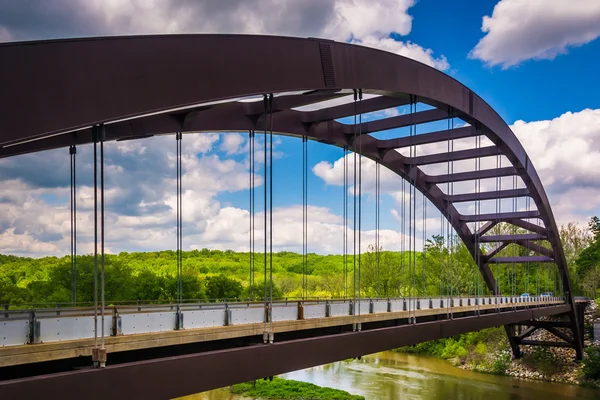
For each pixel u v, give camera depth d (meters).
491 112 30.94
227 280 47.72
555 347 57.47
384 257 69.44
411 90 22.08
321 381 46.28
